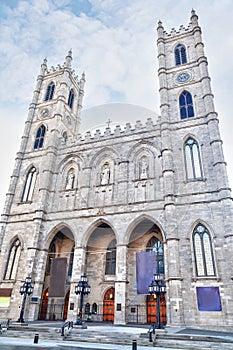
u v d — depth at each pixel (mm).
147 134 42594
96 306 39844
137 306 37188
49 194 44750
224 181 33125
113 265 42125
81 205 41031
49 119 54312
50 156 47469
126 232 35812
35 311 35875
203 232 32438
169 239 32312
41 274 38156
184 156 38406
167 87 45594
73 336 23172
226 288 28516
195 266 30875
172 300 29219
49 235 40688
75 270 36281
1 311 37062
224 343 19391
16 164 50188
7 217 44750
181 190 35781
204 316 28141
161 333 22641
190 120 40500
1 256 41500
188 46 48375
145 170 40469
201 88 42469
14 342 20375
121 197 38938
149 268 33125
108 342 21125
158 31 52781
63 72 60469
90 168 44188
